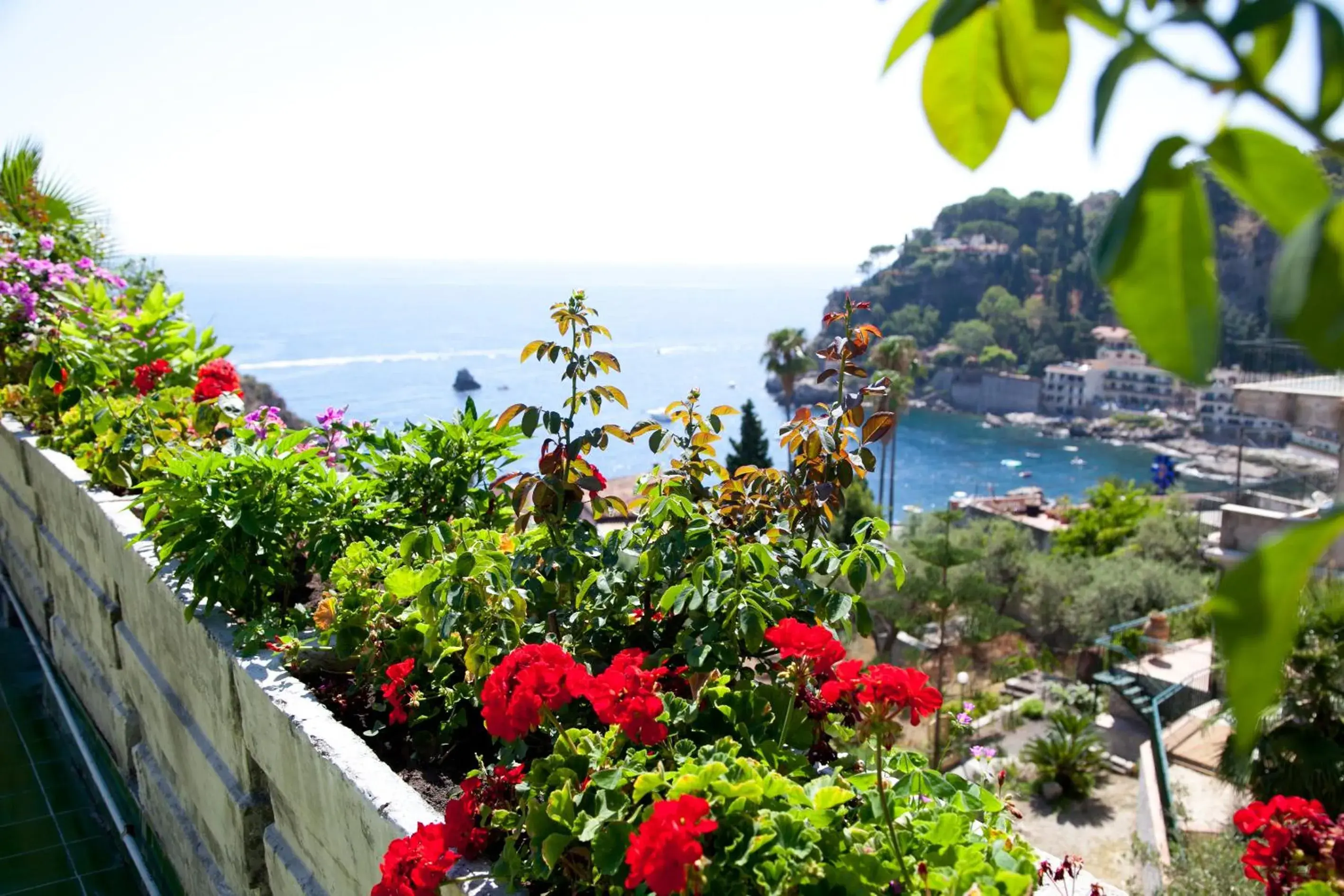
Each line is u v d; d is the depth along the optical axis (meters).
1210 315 0.36
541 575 2.87
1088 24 0.37
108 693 4.70
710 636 2.36
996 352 103.19
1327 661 6.11
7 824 4.66
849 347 2.84
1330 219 0.30
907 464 79.00
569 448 2.88
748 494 3.02
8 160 8.45
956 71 0.46
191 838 3.66
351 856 2.47
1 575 7.25
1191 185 0.36
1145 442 85.62
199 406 4.67
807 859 1.67
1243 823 1.94
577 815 1.90
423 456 3.75
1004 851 1.75
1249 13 0.32
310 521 3.46
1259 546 0.31
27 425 6.20
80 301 6.45
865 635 2.47
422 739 2.69
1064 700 14.20
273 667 3.04
